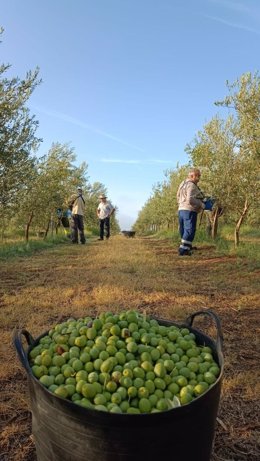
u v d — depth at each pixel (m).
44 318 5.11
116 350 2.25
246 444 2.77
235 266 8.85
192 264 9.56
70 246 15.27
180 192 11.29
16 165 9.88
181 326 2.77
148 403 1.99
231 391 3.38
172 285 6.98
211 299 6.10
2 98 8.75
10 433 2.86
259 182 10.95
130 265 9.34
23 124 9.41
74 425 1.93
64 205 19.19
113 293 6.37
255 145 10.07
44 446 2.15
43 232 22.91
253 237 18.19
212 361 2.38
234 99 10.28
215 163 12.60
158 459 1.94
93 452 1.93
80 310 5.48
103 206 20.03
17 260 10.52
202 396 1.99
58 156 17.69
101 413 1.84
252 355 4.06
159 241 18.91
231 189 11.98
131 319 2.49
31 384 2.17
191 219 11.10
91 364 2.18
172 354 2.34
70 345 2.35
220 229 20.73
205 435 2.09
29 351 2.46
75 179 22.94
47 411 2.04
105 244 16.52
